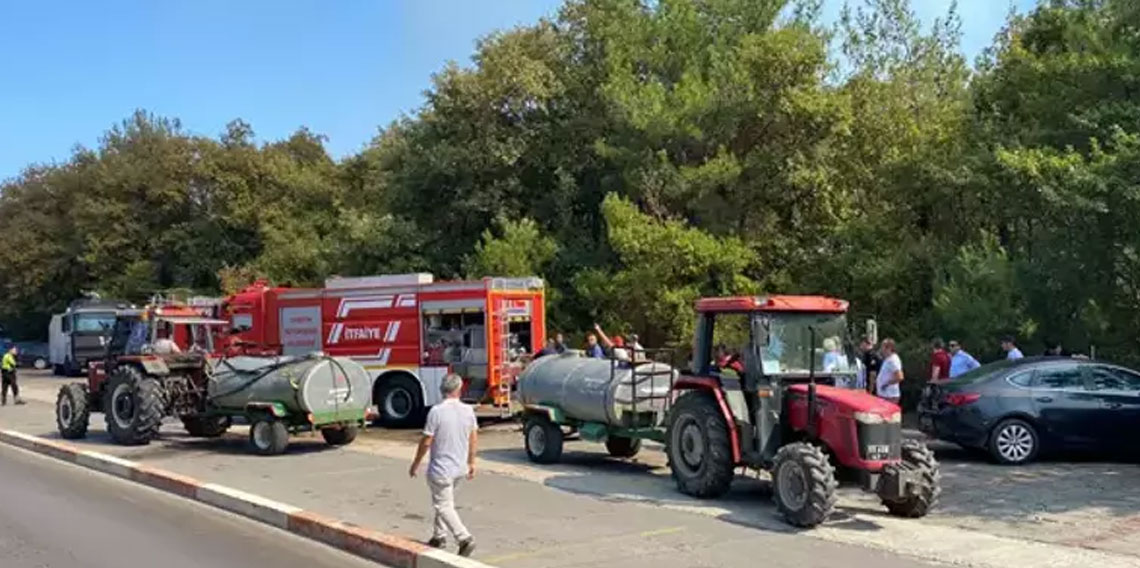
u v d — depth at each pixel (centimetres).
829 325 1186
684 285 2403
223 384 1734
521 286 2072
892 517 1070
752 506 1140
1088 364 1472
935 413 1484
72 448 1747
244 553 964
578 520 1062
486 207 3023
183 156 5169
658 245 2358
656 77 2781
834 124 2405
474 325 2045
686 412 1218
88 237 5197
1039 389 1442
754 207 2523
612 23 2838
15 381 2833
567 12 3111
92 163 5712
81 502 1270
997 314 1808
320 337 2209
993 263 1858
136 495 1331
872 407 1052
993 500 1159
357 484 1325
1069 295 1784
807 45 2444
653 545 940
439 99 3066
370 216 3453
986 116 2203
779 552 907
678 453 1232
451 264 3116
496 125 3044
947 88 2619
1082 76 1923
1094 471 1364
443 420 897
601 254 2806
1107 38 1931
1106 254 1700
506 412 2069
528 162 3066
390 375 2105
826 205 2438
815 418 1086
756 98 2434
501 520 1064
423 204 3244
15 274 5647
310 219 4378
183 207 5225
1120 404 1443
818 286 2331
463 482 1325
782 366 1151
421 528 1021
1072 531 989
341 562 930
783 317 1166
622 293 2464
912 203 2222
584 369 1483
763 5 2733
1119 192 1612
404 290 2098
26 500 1286
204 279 5031
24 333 6334
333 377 1703
